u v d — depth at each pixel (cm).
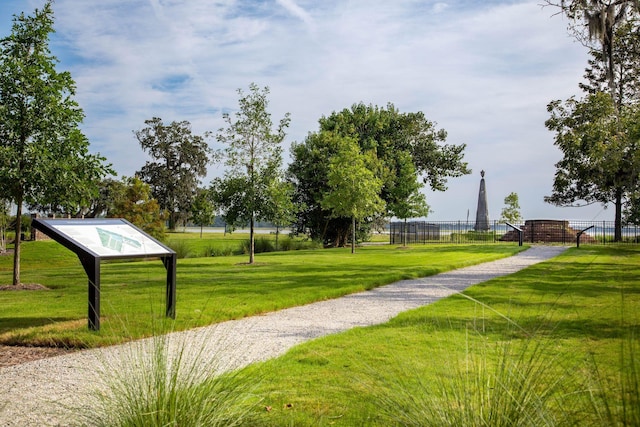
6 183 1341
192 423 346
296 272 1684
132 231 881
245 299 1061
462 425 312
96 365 579
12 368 594
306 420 404
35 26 1402
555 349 599
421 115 4609
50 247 3225
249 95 2142
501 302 1019
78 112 1452
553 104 3550
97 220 880
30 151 1338
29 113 1365
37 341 713
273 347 679
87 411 393
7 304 1030
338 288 1238
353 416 410
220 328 802
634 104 2125
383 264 1994
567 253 2567
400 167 4184
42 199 1413
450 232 4434
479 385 358
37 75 1396
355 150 3012
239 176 2131
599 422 284
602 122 2209
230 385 392
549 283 1331
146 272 1736
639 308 838
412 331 752
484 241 4219
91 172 1461
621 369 260
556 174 3922
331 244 4322
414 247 3416
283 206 2169
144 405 354
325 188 4106
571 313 867
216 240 4375
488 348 619
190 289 1225
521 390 314
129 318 837
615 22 1659
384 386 437
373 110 4638
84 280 1512
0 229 3180
